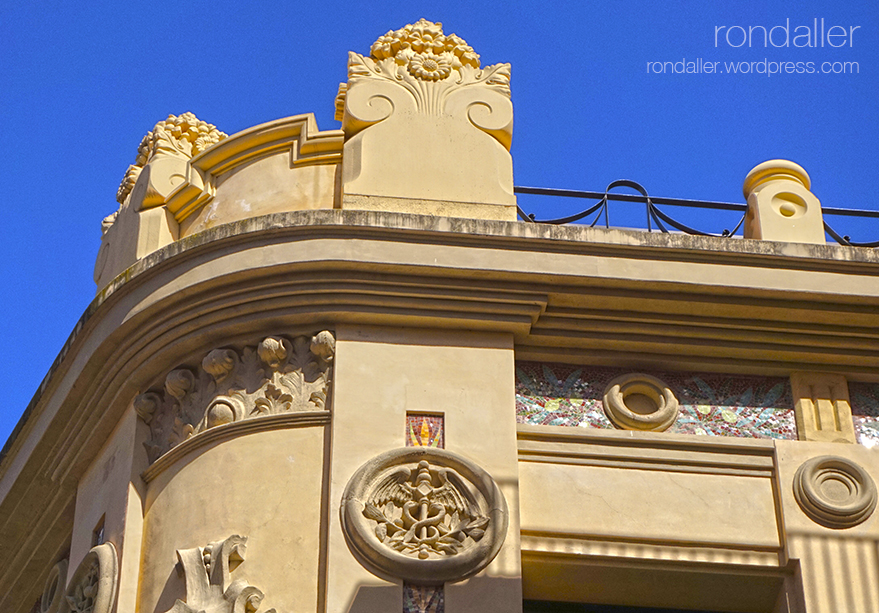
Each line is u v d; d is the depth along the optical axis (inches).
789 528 466.9
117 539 477.7
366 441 457.7
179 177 546.3
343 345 474.6
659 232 494.0
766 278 491.8
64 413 529.7
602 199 536.4
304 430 463.5
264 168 526.3
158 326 491.5
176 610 437.1
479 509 446.9
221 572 439.8
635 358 493.7
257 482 457.1
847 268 498.0
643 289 487.8
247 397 476.4
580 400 486.6
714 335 494.0
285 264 476.1
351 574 434.6
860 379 502.3
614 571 461.4
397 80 529.0
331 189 515.8
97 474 523.2
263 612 434.6
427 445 460.8
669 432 482.6
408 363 474.0
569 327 490.3
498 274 480.7
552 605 474.0
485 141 518.9
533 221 527.8
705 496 471.2
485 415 467.5
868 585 460.1
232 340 486.6
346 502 444.1
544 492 465.4
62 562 539.2
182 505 466.0
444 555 438.6
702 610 475.8
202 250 488.7
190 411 486.9
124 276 504.7
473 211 503.5
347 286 476.7
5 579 600.1
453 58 539.5
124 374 503.8
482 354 479.8
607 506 465.4
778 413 492.7
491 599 434.0
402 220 484.1
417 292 480.1
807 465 476.4
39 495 562.6
